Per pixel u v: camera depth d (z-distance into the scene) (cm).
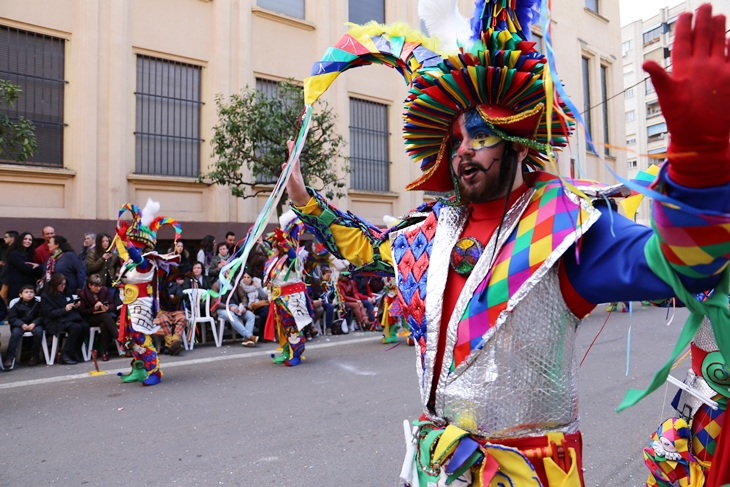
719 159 97
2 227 931
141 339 604
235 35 1207
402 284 171
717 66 95
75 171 1007
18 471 370
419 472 161
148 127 1106
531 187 154
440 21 190
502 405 141
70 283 770
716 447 213
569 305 141
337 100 1339
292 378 630
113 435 439
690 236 103
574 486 139
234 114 998
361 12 1415
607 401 518
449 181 182
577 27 1812
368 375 640
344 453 395
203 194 1166
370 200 1398
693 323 114
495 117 147
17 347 729
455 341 148
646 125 756
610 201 141
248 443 418
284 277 700
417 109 163
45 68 993
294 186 196
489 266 146
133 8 1087
